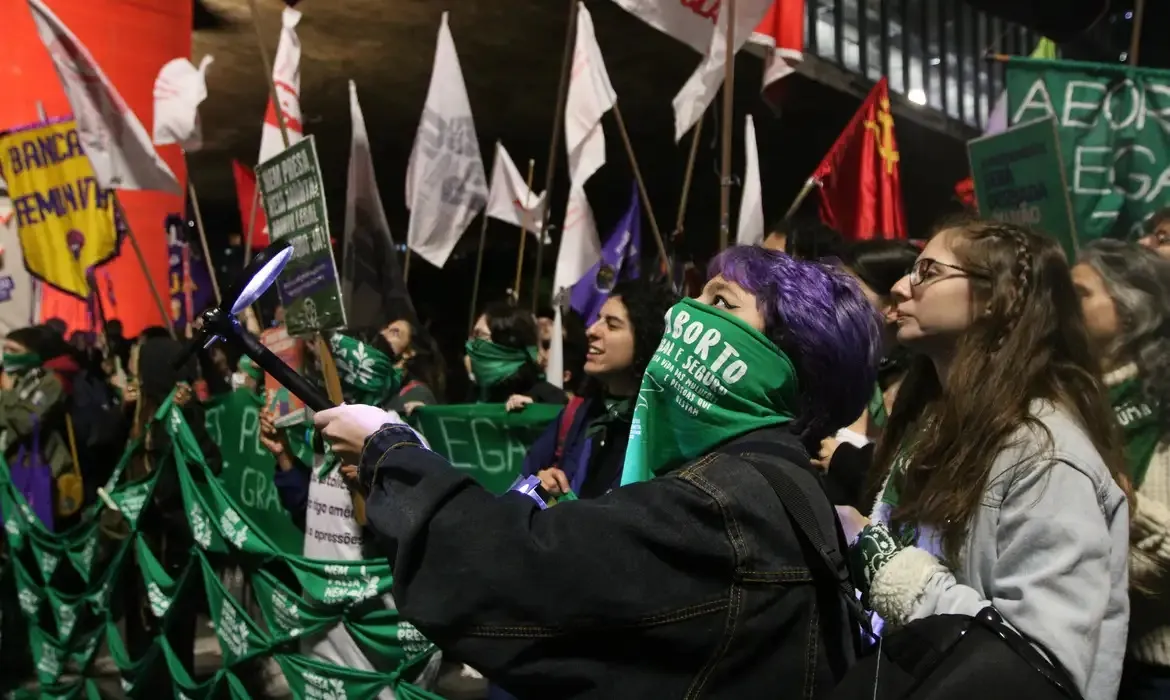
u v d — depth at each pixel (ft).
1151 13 10.30
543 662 3.66
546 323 17.11
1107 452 4.75
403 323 13.91
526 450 11.69
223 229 48.78
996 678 3.79
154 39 19.15
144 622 13.38
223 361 18.28
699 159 33.17
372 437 4.25
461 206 15.99
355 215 13.79
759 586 3.75
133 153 13.46
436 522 3.77
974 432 4.66
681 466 4.47
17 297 23.31
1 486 16.11
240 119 32.32
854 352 4.26
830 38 25.63
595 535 3.65
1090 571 4.12
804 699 3.84
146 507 12.25
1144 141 7.63
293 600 9.73
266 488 11.41
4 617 17.33
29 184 16.53
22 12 21.84
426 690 8.80
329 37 25.70
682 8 11.22
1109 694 4.24
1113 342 6.37
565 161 36.01
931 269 5.15
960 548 4.57
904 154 31.53
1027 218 7.23
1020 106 8.04
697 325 4.34
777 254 4.47
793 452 4.12
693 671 3.70
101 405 17.69
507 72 28.19
